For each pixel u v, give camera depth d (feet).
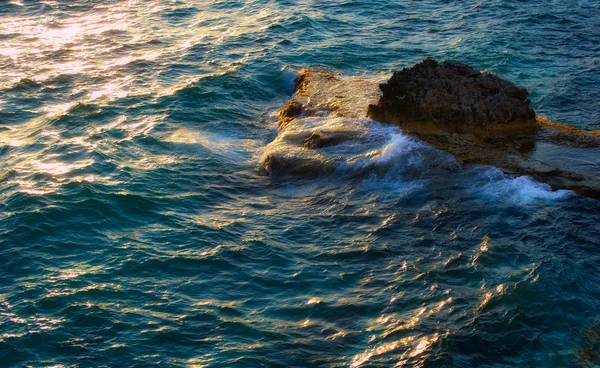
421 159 60.29
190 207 55.98
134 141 66.13
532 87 80.84
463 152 61.77
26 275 46.65
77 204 54.34
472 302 44.45
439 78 67.56
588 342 41.60
